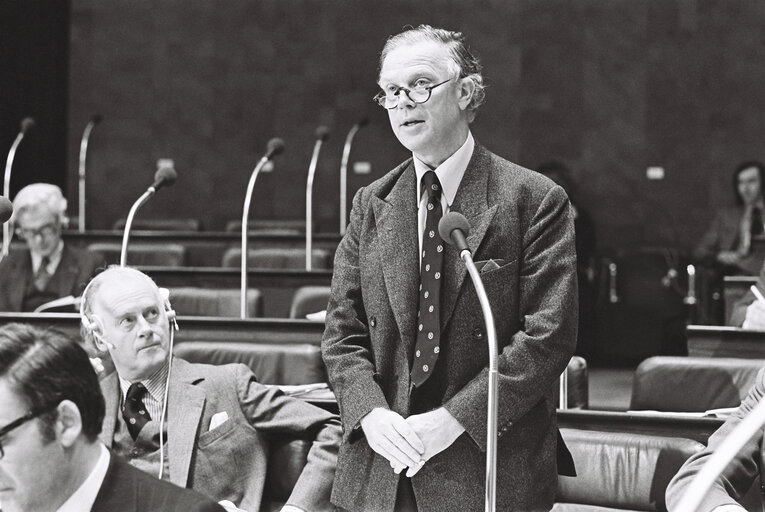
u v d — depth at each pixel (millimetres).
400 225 7152
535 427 6863
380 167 30031
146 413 8141
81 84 30469
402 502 6867
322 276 16984
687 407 9875
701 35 29094
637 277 27031
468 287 6863
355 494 6949
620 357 26625
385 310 7055
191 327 12016
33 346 4602
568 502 8250
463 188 7086
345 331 7336
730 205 28828
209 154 30453
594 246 25000
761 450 7180
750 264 22844
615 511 8008
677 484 7000
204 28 30547
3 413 4512
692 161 29062
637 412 9094
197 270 17141
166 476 7926
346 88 30219
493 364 6246
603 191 29344
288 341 11867
